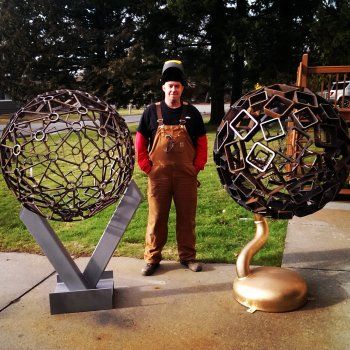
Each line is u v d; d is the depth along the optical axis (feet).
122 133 9.77
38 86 57.82
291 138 16.19
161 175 11.67
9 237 15.87
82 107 9.26
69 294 10.18
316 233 15.39
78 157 28.89
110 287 10.51
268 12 58.80
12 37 55.21
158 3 57.26
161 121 11.43
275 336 8.97
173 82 11.12
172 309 10.23
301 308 10.08
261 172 9.81
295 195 9.95
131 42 59.57
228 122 10.37
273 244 14.33
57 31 55.16
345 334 8.97
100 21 60.64
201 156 11.93
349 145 10.07
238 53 55.83
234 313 9.95
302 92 9.81
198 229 15.85
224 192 21.50
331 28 50.11
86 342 8.98
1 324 9.78
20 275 12.55
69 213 9.74
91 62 58.85
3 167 9.49
